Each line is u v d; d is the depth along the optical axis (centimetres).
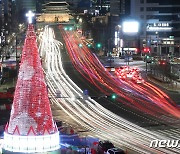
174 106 11544
